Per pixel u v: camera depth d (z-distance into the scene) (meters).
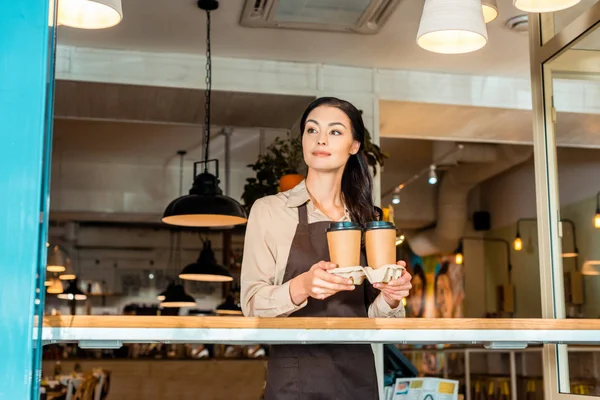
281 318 1.47
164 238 14.18
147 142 9.07
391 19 5.00
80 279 13.83
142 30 5.19
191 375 9.70
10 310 1.25
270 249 1.95
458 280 11.55
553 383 3.13
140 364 9.64
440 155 9.83
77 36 5.29
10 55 1.31
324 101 1.97
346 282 1.59
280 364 1.89
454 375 11.35
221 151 9.45
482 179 10.92
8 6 1.32
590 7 3.09
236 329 1.45
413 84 6.04
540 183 3.39
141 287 14.02
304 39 5.34
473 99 6.13
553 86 3.41
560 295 3.30
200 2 4.73
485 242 11.57
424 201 11.65
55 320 1.38
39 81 1.31
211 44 5.45
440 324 1.54
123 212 10.34
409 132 7.02
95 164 10.27
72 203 10.28
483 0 2.64
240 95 5.79
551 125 3.40
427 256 12.07
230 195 10.22
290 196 1.99
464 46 2.47
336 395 1.87
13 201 1.28
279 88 5.77
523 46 5.49
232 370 9.78
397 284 1.61
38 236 1.28
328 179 1.97
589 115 3.40
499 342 1.63
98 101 5.94
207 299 14.12
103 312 13.86
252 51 5.59
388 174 11.07
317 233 1.94
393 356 4.06
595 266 3.75
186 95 5.78
